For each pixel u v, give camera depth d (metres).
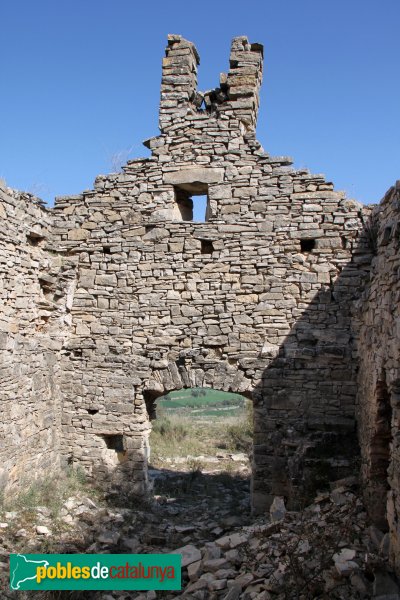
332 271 11.26
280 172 11.55
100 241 12.08
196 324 11.61
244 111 11.84
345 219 11.28
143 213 11.98
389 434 8.24
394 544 6.40
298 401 11.07
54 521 9.38
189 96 12.30
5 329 9.90
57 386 11.77
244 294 11.51
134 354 11.80
